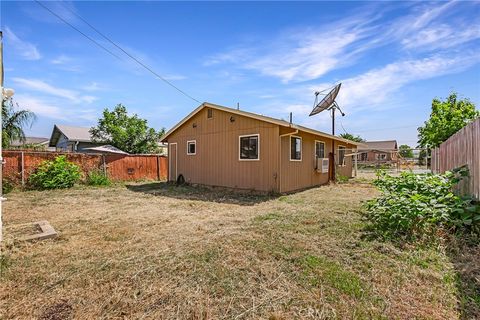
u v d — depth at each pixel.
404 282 2.35
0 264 2.81
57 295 2.23
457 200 3.75
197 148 10.43
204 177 10.09
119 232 4.02
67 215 5.25
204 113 10.12
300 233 3.79
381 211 4.10
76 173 10.05
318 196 7.55
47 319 1.93
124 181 12.07
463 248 3.04
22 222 4.68
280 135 7.85
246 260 2.88
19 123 11.53
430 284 2.31
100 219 4.89
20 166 9.23
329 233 3.74
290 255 2.98
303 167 9.50
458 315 1.89
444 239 3.30
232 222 4.55
